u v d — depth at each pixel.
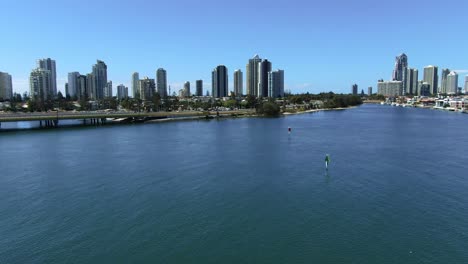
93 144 109.44
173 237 42.19
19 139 122.25
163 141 116.00
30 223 46.25
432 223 45.28
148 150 97.56
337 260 36.91
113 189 60.09
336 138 120.94
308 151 94.81
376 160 82.06
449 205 51.38
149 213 49.34
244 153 92.31
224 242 40.94
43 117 162.12
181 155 89.69
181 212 49.72
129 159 84.56
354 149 97.62
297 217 47.72
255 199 54.88
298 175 68.62
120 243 40.78
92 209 50.88
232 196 56.31
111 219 47.34
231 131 146.00
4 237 42.47
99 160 83.38
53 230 44.16
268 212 49.56
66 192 58.53
